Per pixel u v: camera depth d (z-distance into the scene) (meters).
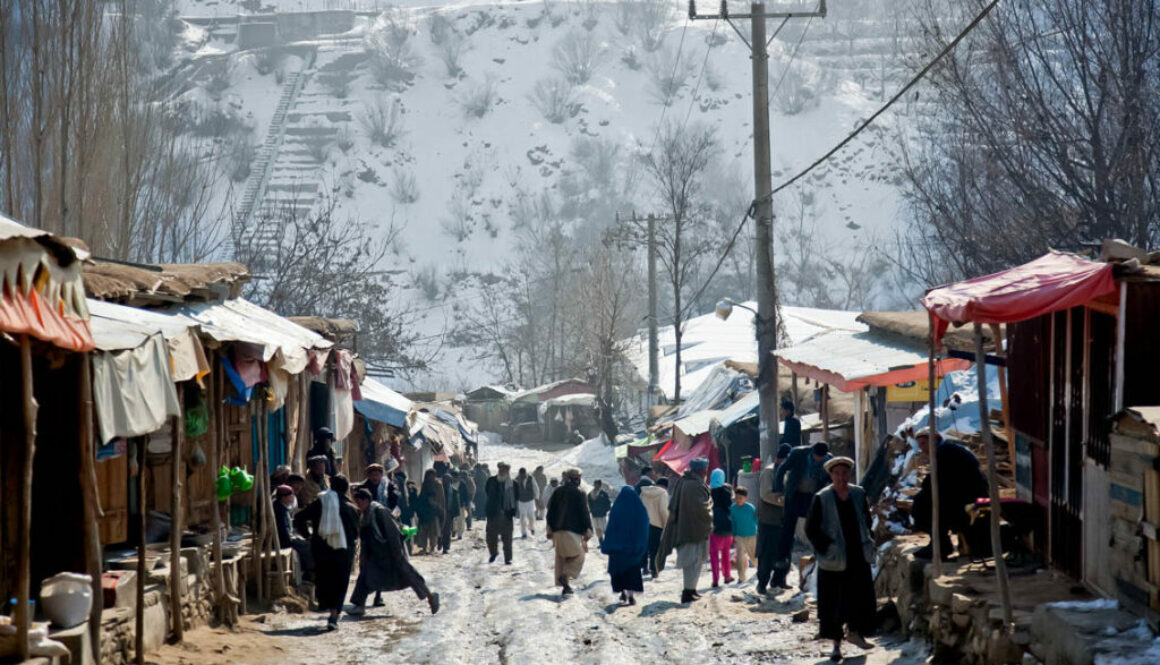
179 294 17.42
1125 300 10.38
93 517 11.16
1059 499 12.60
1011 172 27.31
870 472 19.92
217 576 15.65
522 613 17.94
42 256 9.93
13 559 11.73
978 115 27.95
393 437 38.47
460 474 38.50
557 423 95.12
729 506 20.70
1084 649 8.99
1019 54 27.08
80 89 28.14
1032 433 13.83
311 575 19.34
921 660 12.32
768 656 13.31
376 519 18.20
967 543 13.82
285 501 19.11
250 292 46.84
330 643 15.37
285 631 16.14
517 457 80.69
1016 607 11.14
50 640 10.04
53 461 12.99
